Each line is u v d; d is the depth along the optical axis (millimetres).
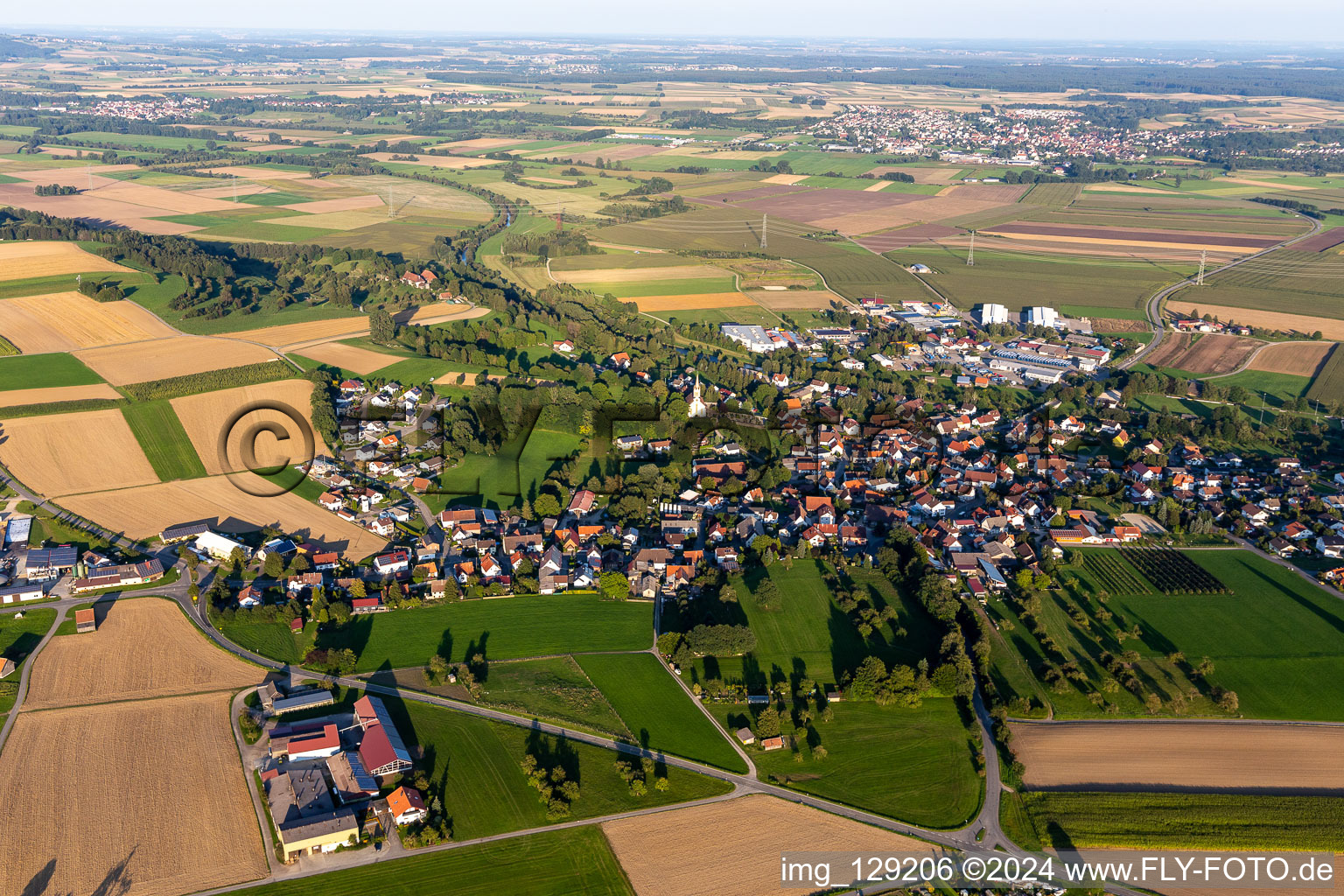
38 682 137000
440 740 127812
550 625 157375
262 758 123312
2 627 150375
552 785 119375
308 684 139000
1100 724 135625
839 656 150125
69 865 105562
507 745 127562
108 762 121438
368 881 105125
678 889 104625
